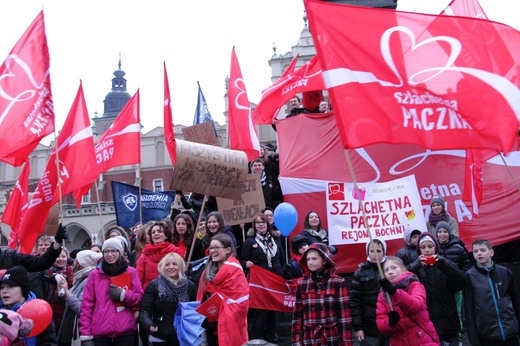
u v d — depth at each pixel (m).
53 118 6.38
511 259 9.16
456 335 5.93
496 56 5.15
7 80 6.36
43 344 5.60
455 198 8.92
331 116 9.75
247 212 8.43
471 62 5.10
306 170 9.57
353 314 5.95
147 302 5.57
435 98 4.96
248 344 6.98
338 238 8.16
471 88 5.02
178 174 6.63
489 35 5.21
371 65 4.96
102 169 10.04
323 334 5.13
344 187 8.28
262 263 7.39
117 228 8.14
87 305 5.66
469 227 8.80
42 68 6.47
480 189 7.49
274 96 10.99
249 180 8.53
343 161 9.46
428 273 5.97
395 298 4.73
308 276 5.41
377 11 5.13
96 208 37.94
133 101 10.23
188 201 9.94
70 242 38.81
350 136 4.79
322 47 5.00
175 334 5.52
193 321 5.47
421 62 5.04
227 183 6.96
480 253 5.86
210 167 6.83
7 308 4.82
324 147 9.63
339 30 5.02
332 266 5.34
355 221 8.15
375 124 4.83
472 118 4.96
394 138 4.82
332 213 8.26
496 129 4.96
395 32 5.08
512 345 5.83
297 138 9.84
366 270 6.04
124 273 5.79
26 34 6.52
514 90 5.11
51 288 6.66
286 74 11.66
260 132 33.38
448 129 4.92
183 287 5.66
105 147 10.12
